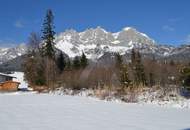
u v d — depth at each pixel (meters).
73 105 32.97
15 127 17.34
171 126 18.02
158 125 18.36
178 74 43.28
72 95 58.78
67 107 30.16
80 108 29.25
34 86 83.06
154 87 44.25
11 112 24.77
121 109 28.69
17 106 30.53
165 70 53.62
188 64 41.50
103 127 17.48
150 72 56.00
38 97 49.94
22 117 21.61
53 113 24.36
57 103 35.62
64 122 19.27
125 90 45.03
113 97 44.00
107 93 46.91
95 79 65.56
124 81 50.44
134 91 43.12
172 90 40.06
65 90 67.25
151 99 38.50
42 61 85.69
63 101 39.62
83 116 22.48
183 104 33.72
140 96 40.47
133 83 49.78
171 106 33.72
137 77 54.56
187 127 17.64
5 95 58.75
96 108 29.48
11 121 19.59
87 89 62.12
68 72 77.12
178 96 37.53
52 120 20.16
